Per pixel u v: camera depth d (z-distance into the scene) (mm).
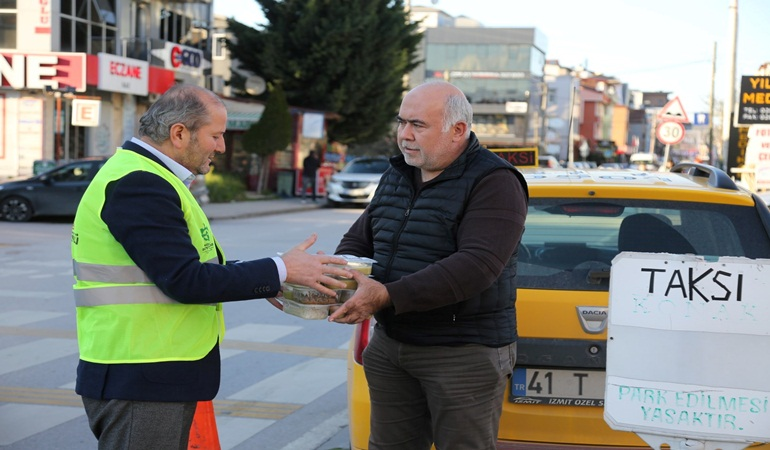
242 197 31656
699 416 3361
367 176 31312
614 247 4258
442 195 3436
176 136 3104
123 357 2996
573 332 3959
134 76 30016
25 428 5945
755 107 17922
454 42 90562
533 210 4402
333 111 38781
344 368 7656
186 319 3080
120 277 3004
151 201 2961
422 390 3648
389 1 39906
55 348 8242
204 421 3357
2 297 11047
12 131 27984
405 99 3484
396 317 3494
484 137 91062
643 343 3393
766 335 3326
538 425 3947
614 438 3918
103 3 31031
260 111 35688
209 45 38062
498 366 3457
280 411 6398
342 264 3264
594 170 5297
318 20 37844
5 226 20500
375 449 3744
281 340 8742
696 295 3361
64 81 27453
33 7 28359
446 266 3258
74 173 22016
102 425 3105
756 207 4328
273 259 3148
